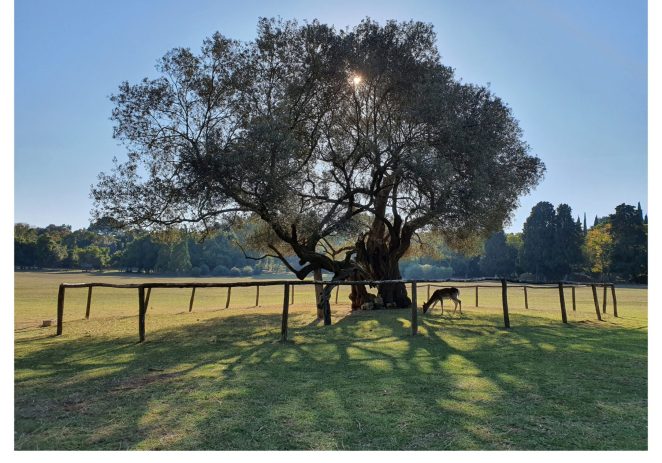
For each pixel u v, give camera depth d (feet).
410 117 55.16
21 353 31.60
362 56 56.95
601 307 76.07
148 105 50.19
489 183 55.93
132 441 15.43
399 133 58.65
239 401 19.86
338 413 18.17
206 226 56.75
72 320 51.83
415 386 22.34
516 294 123.24
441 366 26.96
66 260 328.29
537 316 55.93
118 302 84.89
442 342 35.96
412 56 59.00
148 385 22.71
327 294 48.85
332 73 56.39
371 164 61.77
